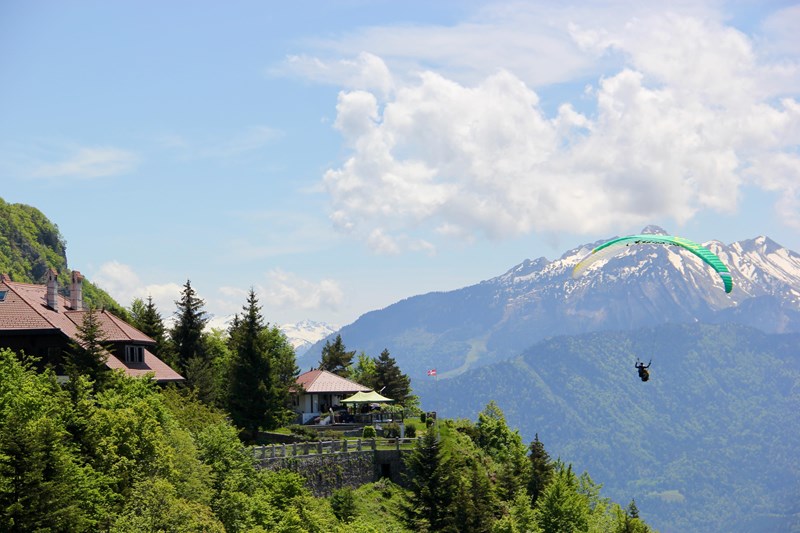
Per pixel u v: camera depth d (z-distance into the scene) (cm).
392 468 11825
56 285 11288
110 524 6950
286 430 13500
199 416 10262
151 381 9950
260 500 8881
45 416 6994
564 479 13725
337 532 9369
